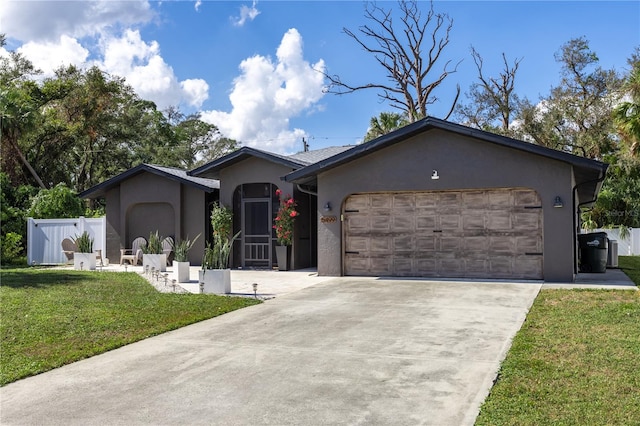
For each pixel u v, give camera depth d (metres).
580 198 17.36
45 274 13.17
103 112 35.69
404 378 5.02
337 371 5.30
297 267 15.68
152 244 15.02
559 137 30.83
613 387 4.52
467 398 4.44
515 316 7.84
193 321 7.89
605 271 13.92
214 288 10.55
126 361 5.84
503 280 11.92
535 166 11.73
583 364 5.20
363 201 13.46
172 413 4.26
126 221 18.28
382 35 33.50
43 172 33.94
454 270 12.62
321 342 6.51
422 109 33.12
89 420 4.16
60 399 4.66
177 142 47.03
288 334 6.99
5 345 6.41
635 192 27.17
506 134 31.98
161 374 5.33
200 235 17.33
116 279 12.33
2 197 20.02
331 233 13.59
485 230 12.37
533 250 11.95
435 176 12.52
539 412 4.01
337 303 9.33
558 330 6.71
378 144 12.64
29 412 4.37
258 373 5.29
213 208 17.34
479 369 5.23
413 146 12.76
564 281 11.48
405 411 4.19
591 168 11.37
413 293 10.27
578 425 3.75
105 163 38.44
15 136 28.75
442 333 6.85
